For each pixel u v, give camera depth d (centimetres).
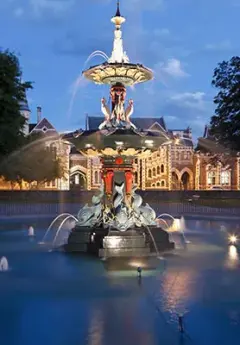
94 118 7725
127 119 1359
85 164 8481
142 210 1322
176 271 988
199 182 8381
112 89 1369
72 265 1058
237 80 4262
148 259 1148
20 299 740
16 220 2731
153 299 738
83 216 1316
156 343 537
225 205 3812
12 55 3438
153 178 8638
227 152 4638
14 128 3384
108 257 1162
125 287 827
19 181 5062
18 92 3512
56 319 631
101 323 612
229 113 4344
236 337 554
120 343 536
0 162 4441
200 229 2117
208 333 568
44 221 2658
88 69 1341
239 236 1741
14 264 1069
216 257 1195
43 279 898
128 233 1212
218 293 779
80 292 788
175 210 3541
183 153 8662
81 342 539
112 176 1306
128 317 639
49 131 7631
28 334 568
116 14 1381
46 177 5397
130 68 1306
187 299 738
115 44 1385
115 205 1279
